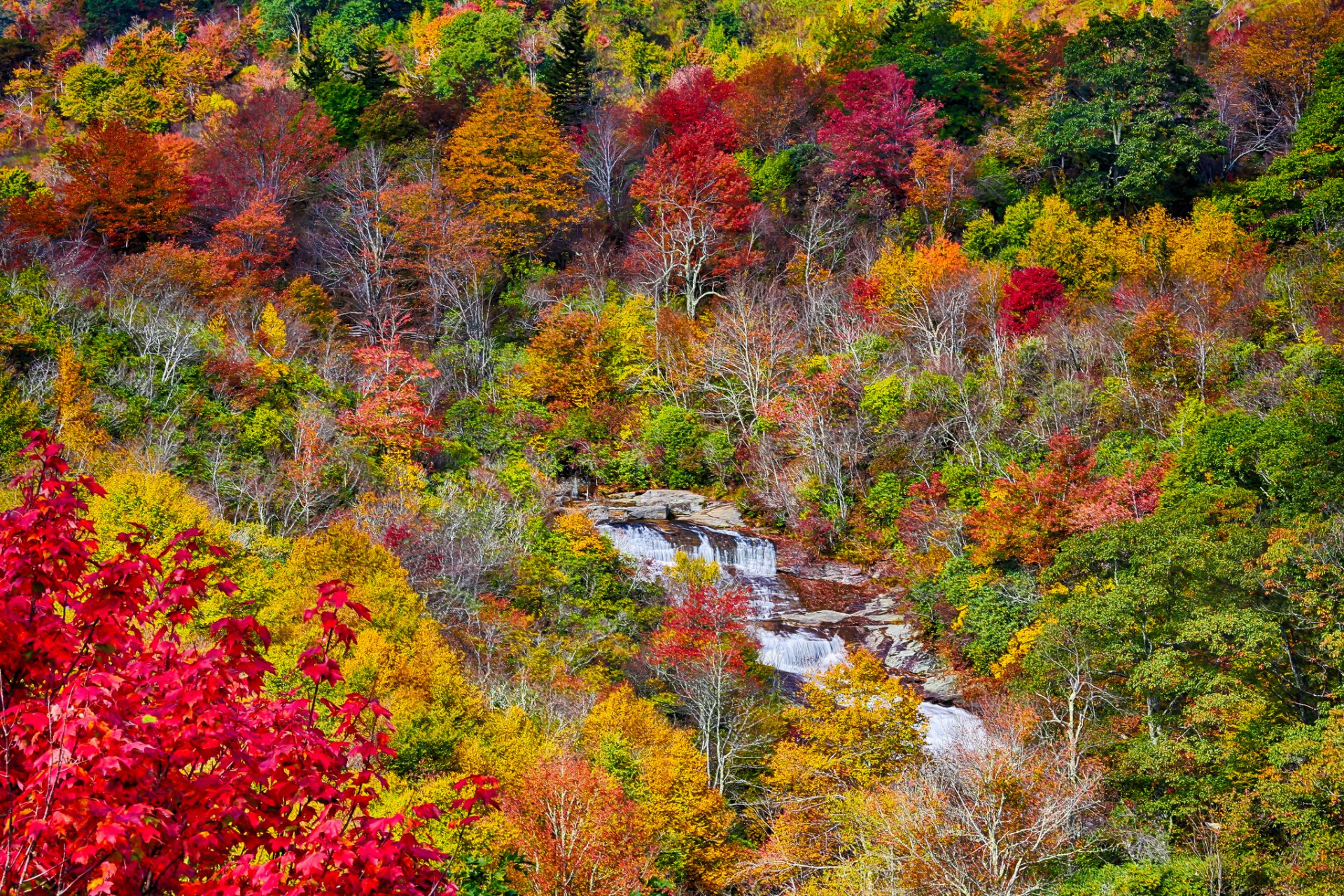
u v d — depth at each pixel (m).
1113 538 36.53
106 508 31.33
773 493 59.88
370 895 7.39
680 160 79.88
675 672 40.41
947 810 27.08
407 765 27.14
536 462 61.53
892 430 58.69
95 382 46.16
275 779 7.64
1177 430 50.03
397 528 42.12
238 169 77.81
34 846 6.69
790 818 32.09
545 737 31.03
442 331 73.12
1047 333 61.81
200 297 61.12
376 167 78.00
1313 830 25.44
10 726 7.05
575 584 47.44
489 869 22.81
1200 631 30.11
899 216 82.44
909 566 51.78
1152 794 31.78
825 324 68.62
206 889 7.22
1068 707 34.44
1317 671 31.52
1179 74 83.75
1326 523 31.94
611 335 70.44
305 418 49.94
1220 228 69.38
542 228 83.12
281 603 31.44
